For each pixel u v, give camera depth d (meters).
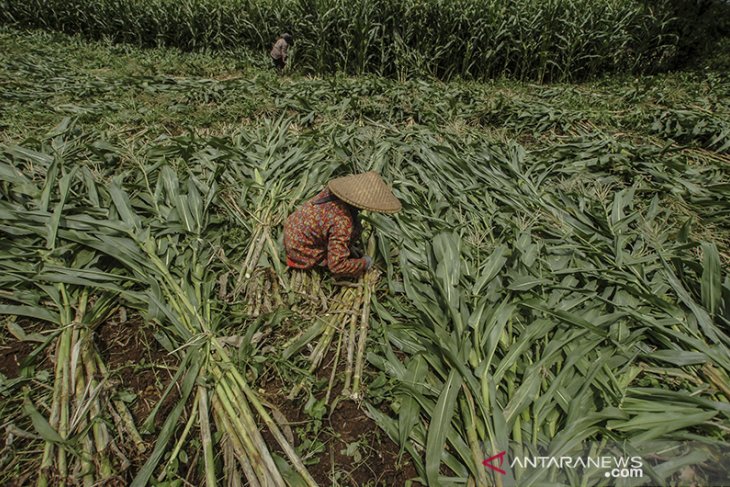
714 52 8.91
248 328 2.54
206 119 5.39
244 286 2.87
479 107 6.03
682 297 2.60
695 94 6.88
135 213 3.11
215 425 2.07
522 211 3.62
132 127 5.01
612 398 2.07
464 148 4.71
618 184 4.24
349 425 2.17
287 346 2.49
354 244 3.19
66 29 11.36
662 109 6.02
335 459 2.02
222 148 4.23
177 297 2.62
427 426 2.13
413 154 4.55
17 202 3.13
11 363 2.30
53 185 3.23
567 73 8.94
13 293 2.49
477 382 2.12
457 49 8.83
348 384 2.29
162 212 3.28
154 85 6.67
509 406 2.05
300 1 8.89
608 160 4.46
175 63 8.80
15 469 1.81
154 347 2.47
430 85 7.33
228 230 3.39
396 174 4.09
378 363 2.38
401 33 8.80
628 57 9.19
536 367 2.17
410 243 3.19
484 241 3.30
